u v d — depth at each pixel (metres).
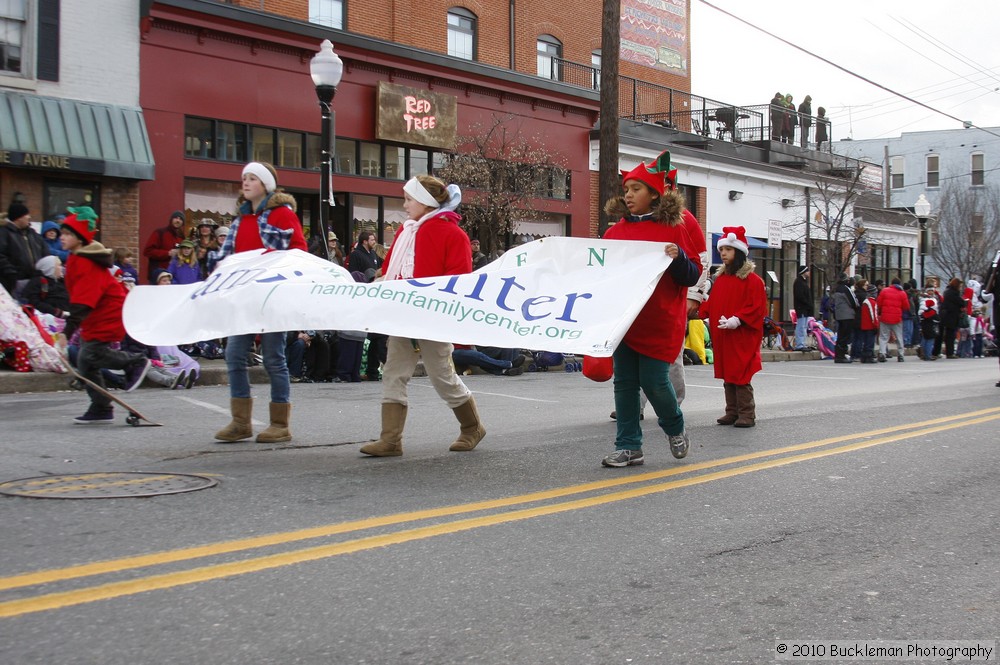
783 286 33.22
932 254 50.16
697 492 5.85
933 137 58.47
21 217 12.21
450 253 6.72
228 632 3.36
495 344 6.17
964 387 14.12
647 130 27.31
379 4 21.20
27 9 15.23
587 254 6.35
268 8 18.97
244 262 7.03
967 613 3.78
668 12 30.45
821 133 35.78
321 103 13.83
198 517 4.89
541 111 23.62
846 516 5.33
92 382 8.09
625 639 3.42
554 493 5.70
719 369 9.09
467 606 3.71
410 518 5.00
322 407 9.93
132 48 16.31
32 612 3.48
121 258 12.96
